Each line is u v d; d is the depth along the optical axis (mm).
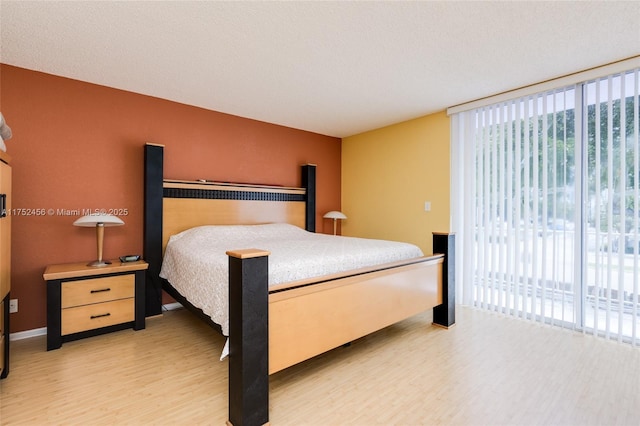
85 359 2246
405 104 3498
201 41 2182
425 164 3900
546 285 2912
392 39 2148
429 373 2055
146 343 2527
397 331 2787
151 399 1771
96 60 2475
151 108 3270
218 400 1768
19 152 2607
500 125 3184
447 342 2545
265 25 1987
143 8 1815
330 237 3605
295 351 1768
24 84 2621
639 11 1818
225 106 3588
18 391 1838
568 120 2791
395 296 2436
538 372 2062
